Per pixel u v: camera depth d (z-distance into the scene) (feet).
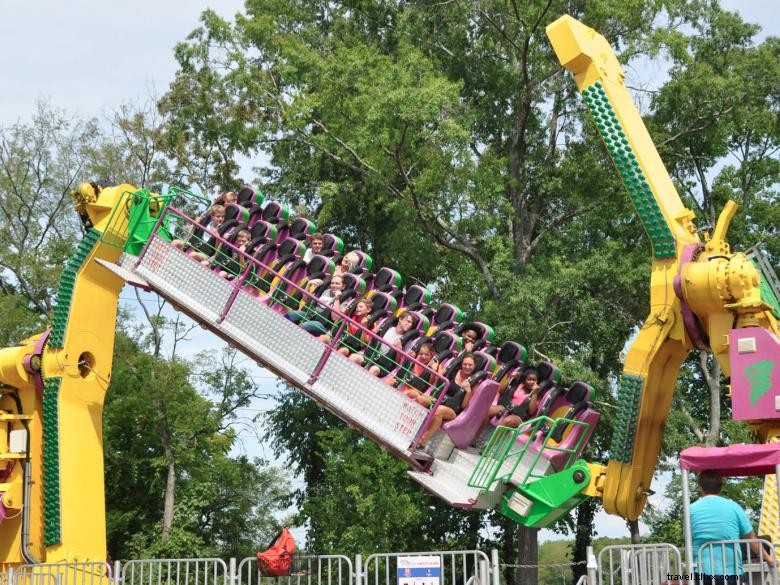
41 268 130.93
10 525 56.75
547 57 113.91
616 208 108.78
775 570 35.63
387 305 53.52
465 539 119.65
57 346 56.34
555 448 48.85
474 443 50.47
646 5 107.04
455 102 100.58
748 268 43.55
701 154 112.98
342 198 122.52
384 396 48.08
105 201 57.31
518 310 99.66
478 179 104.73
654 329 46.01
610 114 48.80
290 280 54.90
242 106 125.08
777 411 42.16
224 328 52.54
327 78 109.81
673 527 107.96
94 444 56.75
